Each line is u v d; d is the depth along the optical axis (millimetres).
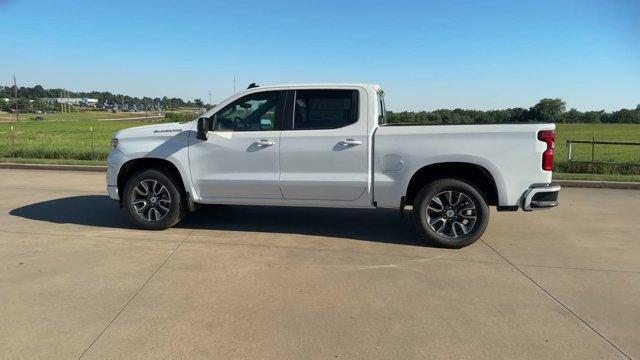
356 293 4613
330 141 6230
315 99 6371
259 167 6457
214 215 7930
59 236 6496
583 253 6031
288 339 3682
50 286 4680
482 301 4461
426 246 6254
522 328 3924
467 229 6105
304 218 7781
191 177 6672
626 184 11508
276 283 4844
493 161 5887
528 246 6336
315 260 5605
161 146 6719
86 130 54500
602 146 30734
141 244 6152
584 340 3734
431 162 6000
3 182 11492
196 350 3508
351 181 6223
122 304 4285
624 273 5285
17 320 3947
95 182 11547
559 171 14875
